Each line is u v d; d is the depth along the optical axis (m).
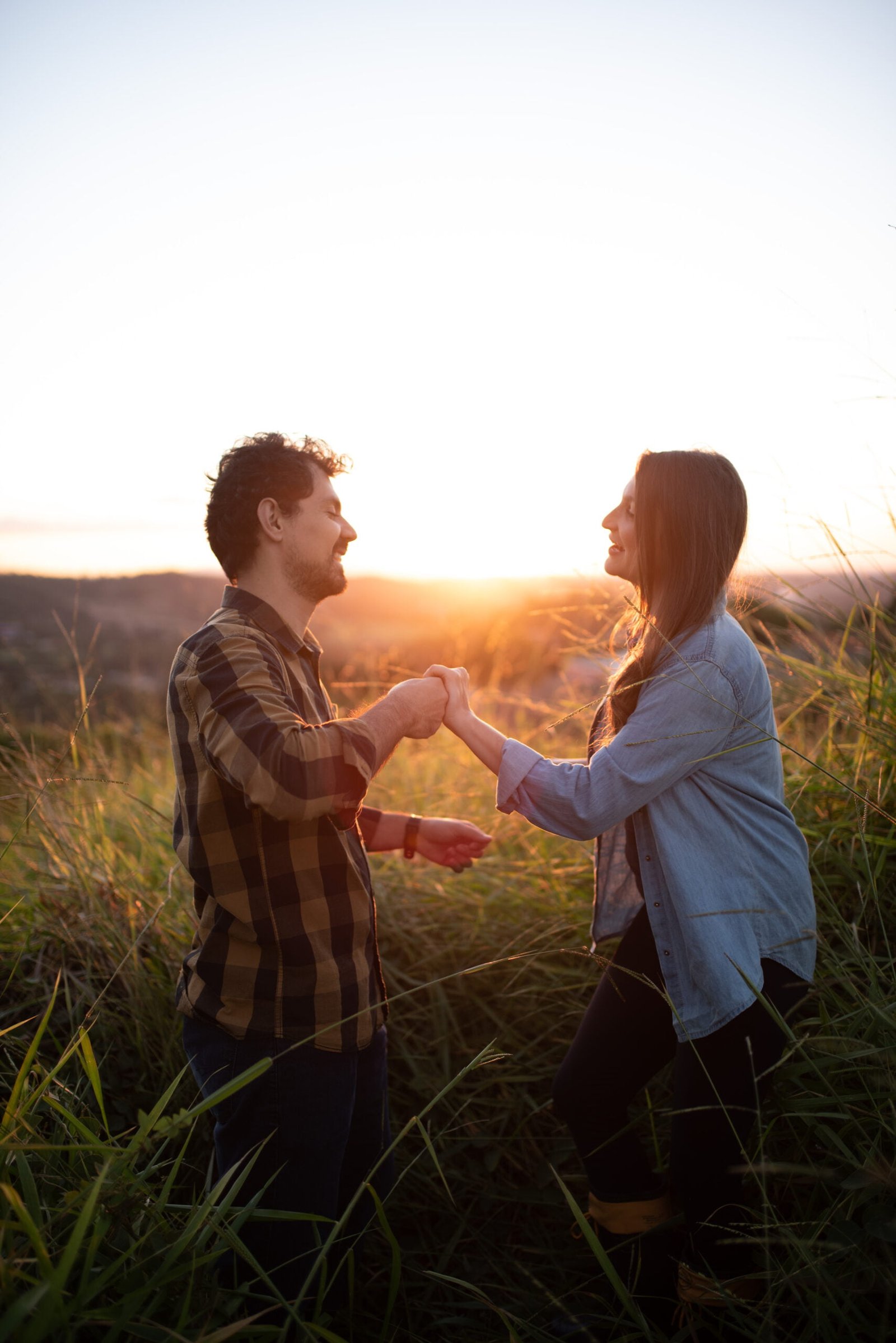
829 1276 1.33
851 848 2.09
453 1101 2.18
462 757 3.96
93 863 2.56
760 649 2.41
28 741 2.75
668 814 1.61
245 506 1.59
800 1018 1.93
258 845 1.46
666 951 1.60
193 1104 2.00
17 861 2.58
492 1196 2.00
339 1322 1.70
